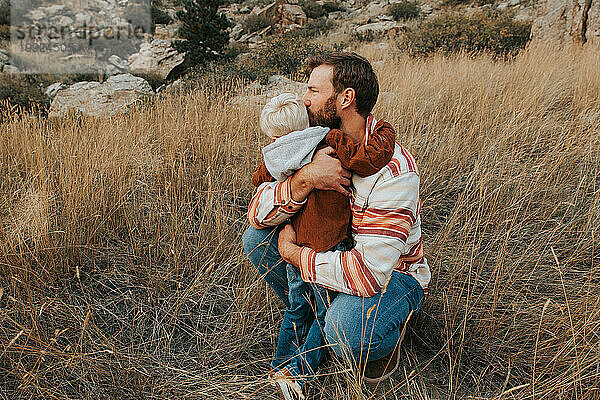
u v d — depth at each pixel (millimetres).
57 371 2170
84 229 2959
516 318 2465
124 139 3941
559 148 4035
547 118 4785
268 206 2107
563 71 6699
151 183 3609
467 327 2396
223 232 2994
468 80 6254
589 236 3090
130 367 2188
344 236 2057
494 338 2352
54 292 2635
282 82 7371
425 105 5191
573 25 10094
